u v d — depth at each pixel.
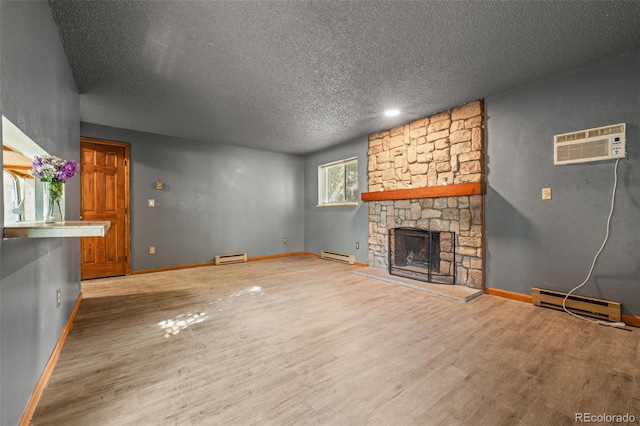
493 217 3.30
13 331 1.20
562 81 2.78
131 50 2.31
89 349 2.04
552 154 2.85
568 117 2.75
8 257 1.16
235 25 2.01
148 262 4.64
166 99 3.30
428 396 1.51
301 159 6.67
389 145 4.54
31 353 1.42
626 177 2.45
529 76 2.83
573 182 2.73
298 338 2.21
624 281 2.46
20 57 1.31
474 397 1.50
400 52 2.37
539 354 1.94
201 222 5.21
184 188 5.02
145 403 1.46
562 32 2.12
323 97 3.28
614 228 2.51
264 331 2.35
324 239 6.06
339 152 5.59
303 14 1.90
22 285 1.32
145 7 1.82
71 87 2.61
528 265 3.03
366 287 3.71
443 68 2.65
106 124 4.21
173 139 4.91
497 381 1.64
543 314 2.69
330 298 3.24
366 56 2.43
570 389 1.56
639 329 2.33
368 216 5.00
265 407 1.43
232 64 2.54
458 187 3.45
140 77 2.76
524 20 1.97
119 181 4.41
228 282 4.00
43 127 1.68
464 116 3.53
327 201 6.14
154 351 2.01
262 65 2.57
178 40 2.18
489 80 2.91
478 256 3.39
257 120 4.08
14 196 1.69
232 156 5.60
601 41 2.24
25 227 1.17
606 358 1.88
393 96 3.28
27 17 1.41
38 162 1.59
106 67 2.57
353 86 3.01
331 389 1.58
